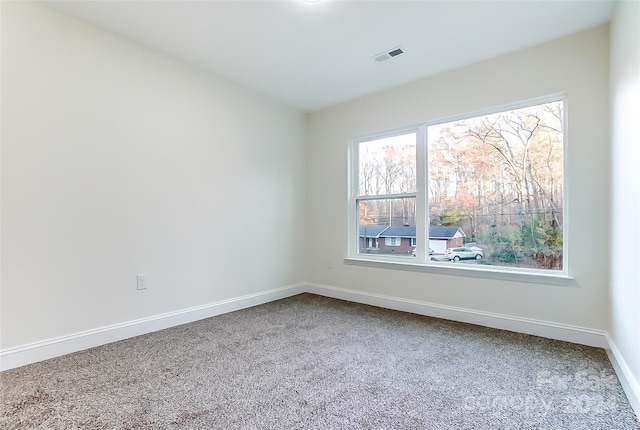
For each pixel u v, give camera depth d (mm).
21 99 1977
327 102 3811
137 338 2436
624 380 1714
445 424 1401
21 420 1416
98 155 2311
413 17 2168
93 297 2275
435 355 2129
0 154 1898
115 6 2070
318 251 4043
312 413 1482
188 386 1720
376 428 1375
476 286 2797
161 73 2688
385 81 3211
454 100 2945
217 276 3105
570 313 2354
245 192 3396
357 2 2012
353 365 1983
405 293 3240
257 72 3027
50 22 2090
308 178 4137
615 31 2014
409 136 3342
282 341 2389
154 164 2637
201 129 2986
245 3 2033
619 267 1902
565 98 2432
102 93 2334
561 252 2473
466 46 2539
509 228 2723
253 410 1503
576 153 2336
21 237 1973
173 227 2762
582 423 1403
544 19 2174
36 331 2021
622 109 1844
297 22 2238
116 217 2404
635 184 1590
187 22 2248
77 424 1392
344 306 3426
